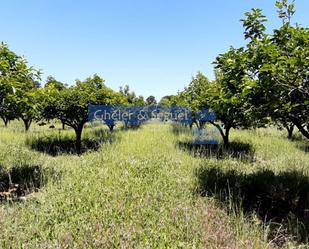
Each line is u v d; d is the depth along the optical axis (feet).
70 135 48.03
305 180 21.12
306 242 12.42
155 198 16.99
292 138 51.13
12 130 56.34
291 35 16.10
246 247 11.70
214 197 17.57
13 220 13.99
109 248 11.58
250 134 49.47
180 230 13.06
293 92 15.89
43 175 21.65
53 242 11.86
